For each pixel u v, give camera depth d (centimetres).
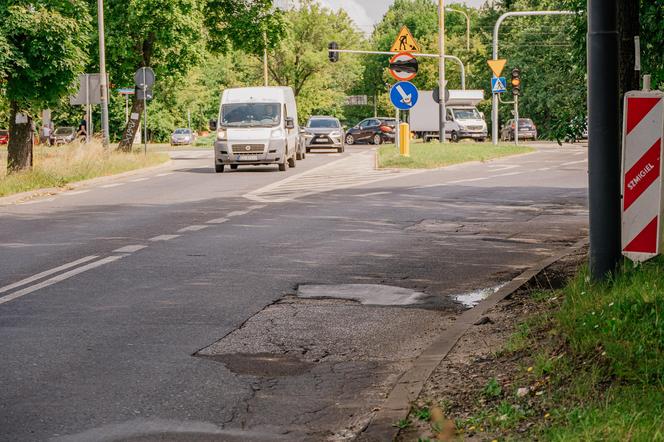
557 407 577
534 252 1339
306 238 1492
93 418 630
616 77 855
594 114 857
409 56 3488
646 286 779
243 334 869
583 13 1362
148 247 1402
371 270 1201
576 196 2164
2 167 3200
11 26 2678
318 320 927
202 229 1612
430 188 2403
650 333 650
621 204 870
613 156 858
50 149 4281
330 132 5216
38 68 2769
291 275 1166
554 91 7600
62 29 2733
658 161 861
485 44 9056
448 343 800
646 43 1293
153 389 697
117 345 824
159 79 4634
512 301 960
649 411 529
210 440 590
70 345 824
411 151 4028
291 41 5066
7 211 1983
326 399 678
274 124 3291
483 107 8525
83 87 3706
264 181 2759
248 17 4875
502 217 1756
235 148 3234
